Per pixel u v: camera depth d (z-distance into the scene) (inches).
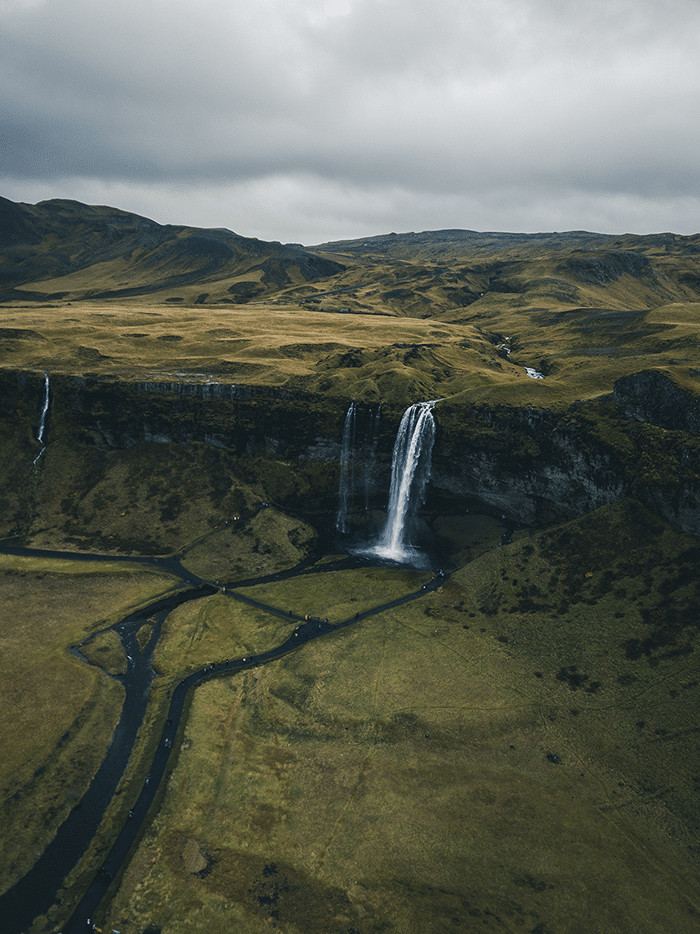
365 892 2218.3
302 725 3061.0
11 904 2188.7
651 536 3887.8
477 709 3100.4
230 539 5093.5
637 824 2449.6
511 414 4963.1
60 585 4402.1
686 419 4104.3
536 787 2640.3
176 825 2507.4
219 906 2175.2
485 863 2311.8
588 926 2080.5
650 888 2204.7
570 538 4215.1
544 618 3708.2
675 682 3029.0
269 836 2455.7
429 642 3681.1
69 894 2224.4
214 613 4119.1
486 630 3750.0
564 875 2256.4
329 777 2736.2
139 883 2263.8
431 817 2513.5
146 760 2854.3
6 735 2960.1
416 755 2839.6
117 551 4933.6
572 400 5068.9
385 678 3376.0
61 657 3597.4
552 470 4665.4
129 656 3659.0
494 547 4685.0
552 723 2977.4
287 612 4119.1
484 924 2095.2
